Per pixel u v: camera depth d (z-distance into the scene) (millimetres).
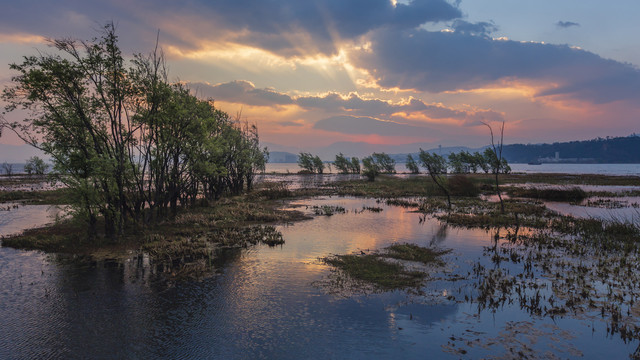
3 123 13930
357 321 7672
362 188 44156
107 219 15578
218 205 26344
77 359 6223
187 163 20516
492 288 9594
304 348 6543
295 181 58562
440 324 7527
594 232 17125
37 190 38156
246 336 7016
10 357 6266
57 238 15211
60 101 14734
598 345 6609
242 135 34688
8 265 11773
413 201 31422
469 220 20422
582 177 68812
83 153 15320
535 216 22859
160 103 17188
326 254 13273
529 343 6699
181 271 11102
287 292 9375
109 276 10664
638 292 9266
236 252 13562
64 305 8508
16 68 13891
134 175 16984
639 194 37562
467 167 80562
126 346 6648
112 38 15023
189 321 7676
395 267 11547
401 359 6148
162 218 19859
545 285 9852
